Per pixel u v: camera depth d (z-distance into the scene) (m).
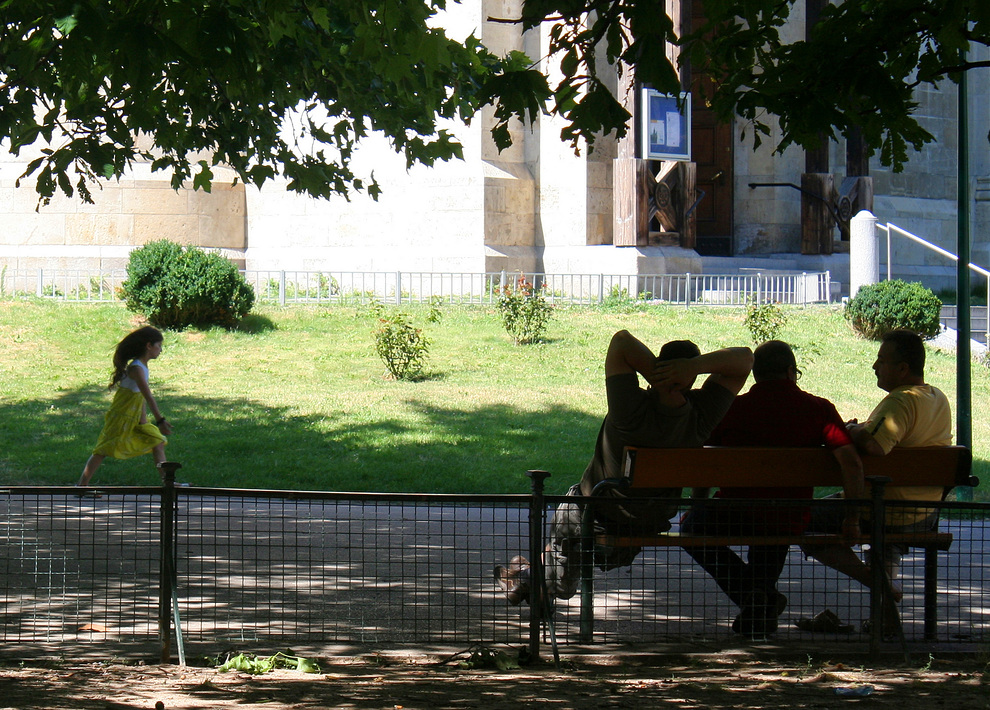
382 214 31.06
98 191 30.23
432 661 7.59
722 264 32.78
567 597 8.19
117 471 16.28
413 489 15.60
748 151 35.16
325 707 6.42
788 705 6.53
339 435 18.30
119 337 24.20
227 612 8.73
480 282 29.50
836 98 7.46
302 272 28.47
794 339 25.61
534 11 7.25
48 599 9.07
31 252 30.20
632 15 6.48
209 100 10.02
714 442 8.48
